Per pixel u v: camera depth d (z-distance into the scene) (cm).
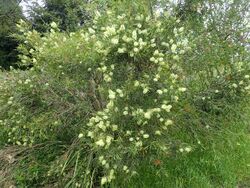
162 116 460
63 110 514
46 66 512
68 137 537
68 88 514
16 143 555
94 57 457
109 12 492
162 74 454
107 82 472
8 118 556
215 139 537
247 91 556
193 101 543
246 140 558
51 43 513
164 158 488
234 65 553
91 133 443
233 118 570
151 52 465
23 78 548
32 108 540
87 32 518
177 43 474
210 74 561
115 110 443
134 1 483
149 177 483
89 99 512
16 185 505
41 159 527
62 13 905
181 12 601
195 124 529
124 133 449
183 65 517
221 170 500
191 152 517
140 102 459
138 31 463
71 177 472
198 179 480
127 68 470
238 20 598
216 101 560
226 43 575
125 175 461
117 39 441
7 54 1555
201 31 587
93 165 477
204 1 603
